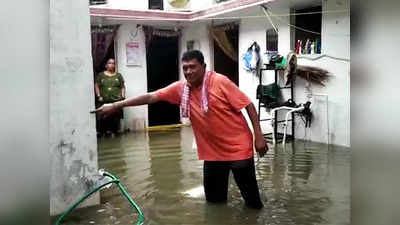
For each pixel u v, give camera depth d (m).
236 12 8.75
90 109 3.98
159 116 10.71
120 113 9.50
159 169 5.72
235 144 3.73
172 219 3.69
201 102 3.68
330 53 7.31
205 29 10.19
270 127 8.68
